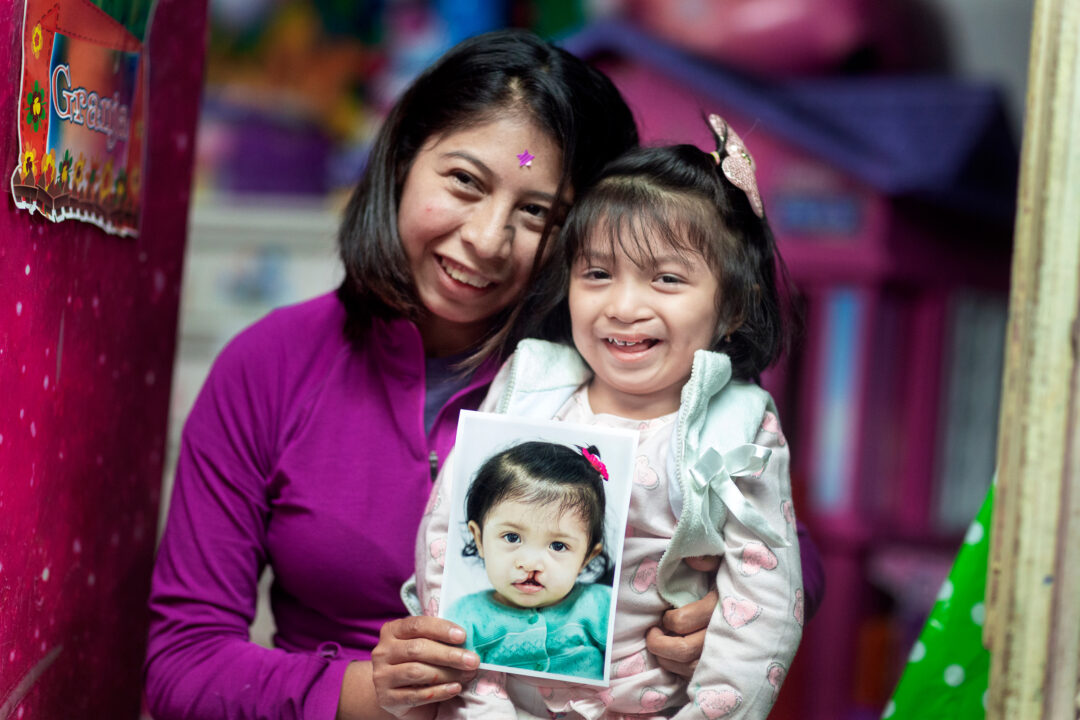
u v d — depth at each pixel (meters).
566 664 1.08
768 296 1.23
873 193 2.91
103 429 1.38
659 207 1.13
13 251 1.05
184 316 2.90
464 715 1.08
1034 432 0.92
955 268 3.07
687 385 1.14
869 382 2.93
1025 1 3.38
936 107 3.02
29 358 1.11
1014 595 0.92
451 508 1.12
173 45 1.56
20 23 1.03
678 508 1.12
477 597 1.10
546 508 1.10
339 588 1.29
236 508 1.32
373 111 3.55
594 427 1.12
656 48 2.97
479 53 1.28
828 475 2.98
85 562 1.34
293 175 3.58
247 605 1.31
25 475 1.12
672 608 1.15
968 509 3.15
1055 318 0.91
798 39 3.15
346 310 1.36
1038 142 0.93
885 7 3.19
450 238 1.25
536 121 1.23
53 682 1.24
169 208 1.59
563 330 1.30
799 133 2.94
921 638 1.18
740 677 1.08
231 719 1.20
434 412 1.35
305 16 3.73
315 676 1.20
